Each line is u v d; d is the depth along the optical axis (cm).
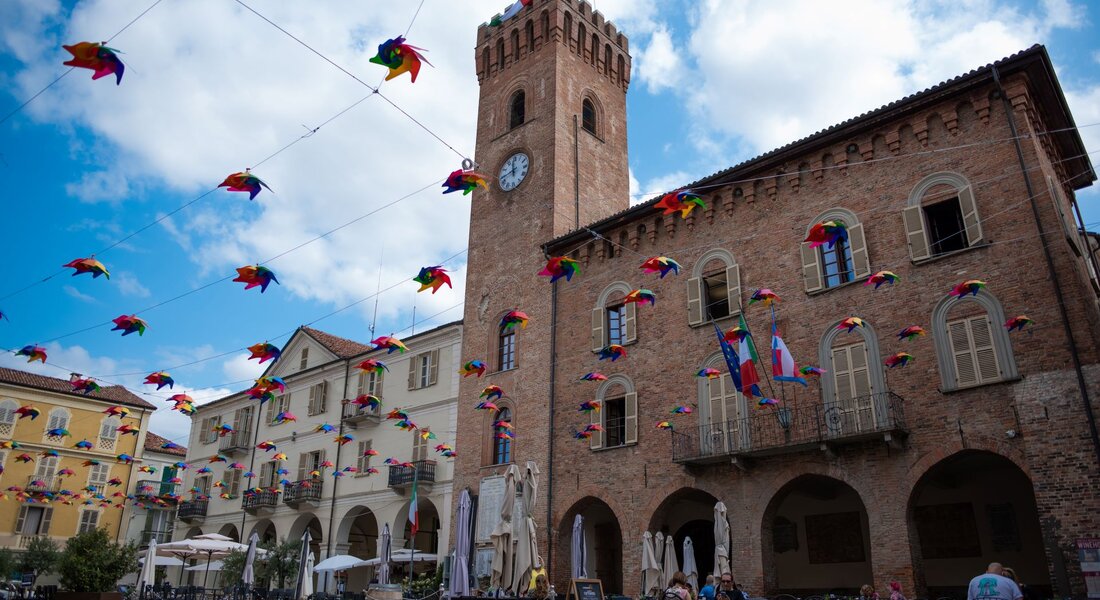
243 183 1459
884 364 2436
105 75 1188
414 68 1224
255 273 1593
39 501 5459
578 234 3450
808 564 2869
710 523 3109
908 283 2466
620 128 4394
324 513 4534
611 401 3150
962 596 2527
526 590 2523
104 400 6169
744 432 2678
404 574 4262
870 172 2661
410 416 4247
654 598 2477
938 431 2273
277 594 3219
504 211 3950
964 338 2306
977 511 2570
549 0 4247
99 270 1587
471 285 3947
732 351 2559
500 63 4444
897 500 2292
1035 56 2352
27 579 3834
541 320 3528
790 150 2830
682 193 2034
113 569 2872
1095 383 2053
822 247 2744
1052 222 2239
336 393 4841
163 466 6850
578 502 3086
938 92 2511
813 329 2636
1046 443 2084
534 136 3994
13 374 5925
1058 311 2159
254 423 5444
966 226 2402
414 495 3400
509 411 3522
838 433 2408
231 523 5203
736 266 2897
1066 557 1981
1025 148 2341
